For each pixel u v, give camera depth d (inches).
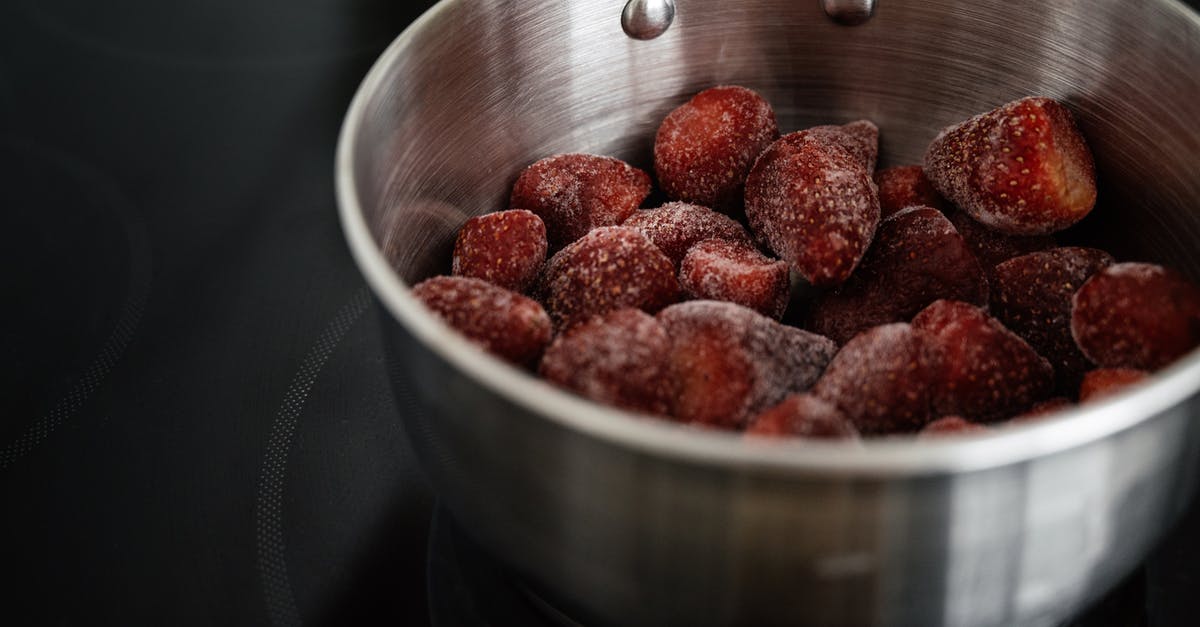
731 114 17.0
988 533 12.3
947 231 15.8
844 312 15.9
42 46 20.0
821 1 17.0
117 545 15.4
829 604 12.6
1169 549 15.1
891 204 17.0
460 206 16.6
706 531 12.3
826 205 15.7
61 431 16.2
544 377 14.2
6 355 16.9
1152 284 14.6
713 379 14.3
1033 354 15.0
